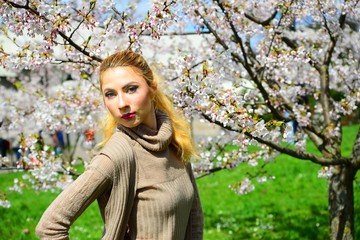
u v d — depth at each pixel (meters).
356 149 4.58
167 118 2.14
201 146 5.08
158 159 2.00
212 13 4.32
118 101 1.96
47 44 3.19
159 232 1.92
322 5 4.09
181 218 2.02
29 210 8.26
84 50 3.30
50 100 5.15
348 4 4.07
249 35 4.36
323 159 4.34
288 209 7.53
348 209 4.70
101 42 3.43
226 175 10.05
